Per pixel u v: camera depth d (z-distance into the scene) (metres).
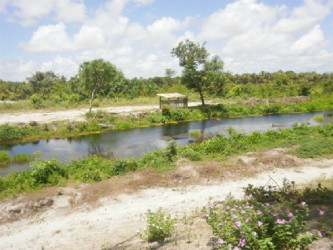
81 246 7.41
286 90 52.50
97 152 19.56
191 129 27.36
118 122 28.91
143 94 53.91
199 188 11.08
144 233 7.33
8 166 16.78
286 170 12.62
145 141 22.66
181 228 7.23
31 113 33.97
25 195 10.45
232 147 15.33
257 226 4.95
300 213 6.02
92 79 29.80
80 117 30.08
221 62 37.44
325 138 17.19
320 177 11.52
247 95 50.81
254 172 12.41
